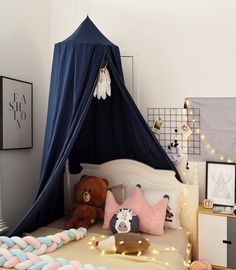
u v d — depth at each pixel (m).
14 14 2.90
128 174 3.04
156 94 3.12
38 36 3.29
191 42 2.98
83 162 3.32
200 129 2.94
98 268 1.75
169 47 3.06
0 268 1.82
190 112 2.98
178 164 3.03
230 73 2.84
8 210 2.82
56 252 2.12
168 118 3.07
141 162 3.03
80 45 2.49
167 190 2.80
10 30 2.85
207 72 2.92
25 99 3.01
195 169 2.83
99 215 2.87
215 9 2.88
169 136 3.07
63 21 3.50
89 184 2.92
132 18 3.19
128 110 2.89
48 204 2.90
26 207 3.07
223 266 2.51
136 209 2.63
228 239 2.50
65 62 2.54
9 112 2.77
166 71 3.08
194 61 2.97
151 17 3.12
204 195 2.90
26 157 3.09
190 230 2.79
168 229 2.69
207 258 2.56
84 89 2.47
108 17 3.29
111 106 3.06
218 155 2.87
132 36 3.20
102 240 2.21
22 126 2.96
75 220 2.75
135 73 3.19
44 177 2.57
